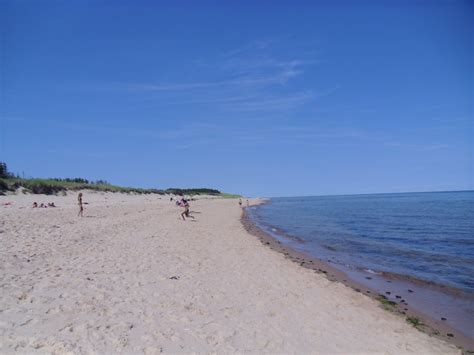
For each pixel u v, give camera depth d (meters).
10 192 36.00
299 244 22.31
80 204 24.92
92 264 11.50
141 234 19.03
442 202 79.00
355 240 24.25
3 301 7.55
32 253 12.09
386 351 7.16
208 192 130.88
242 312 8.54
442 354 7.34
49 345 5.89
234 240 21.02
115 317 7.32
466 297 11.57
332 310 9.51
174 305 8.44
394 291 12.17
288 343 7.04
